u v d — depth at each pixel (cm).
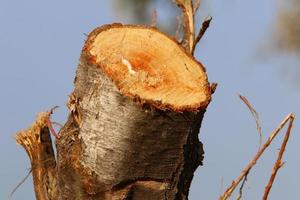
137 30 349
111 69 342
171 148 342
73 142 346
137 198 344
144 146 341
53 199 360
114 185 343
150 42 348
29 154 364
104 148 342
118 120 340
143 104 339
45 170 362
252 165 353
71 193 346
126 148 341
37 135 363
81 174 344
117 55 344
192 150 346
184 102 340
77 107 346
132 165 342
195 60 347
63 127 350
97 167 343
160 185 344
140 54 346
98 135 342
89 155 343
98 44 346
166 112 339
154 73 343
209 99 342
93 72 343
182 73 344
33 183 363
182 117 340
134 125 340
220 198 354
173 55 347
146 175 343
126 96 340
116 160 342
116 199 343
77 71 347
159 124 340
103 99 342
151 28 349
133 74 342
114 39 347
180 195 347
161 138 341
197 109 340
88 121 343
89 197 345
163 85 342
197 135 346
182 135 341
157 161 342
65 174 347
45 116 362
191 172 348
